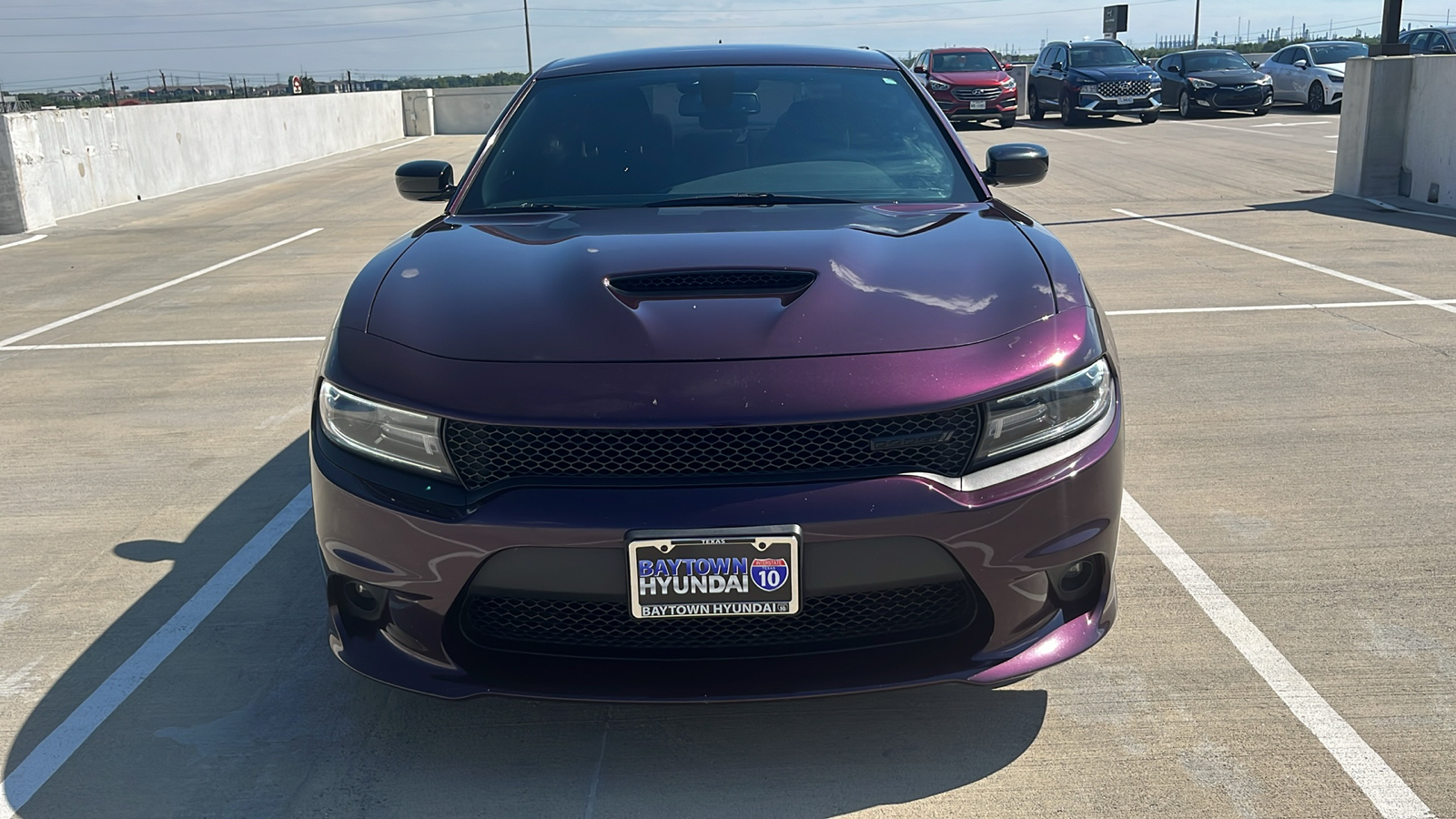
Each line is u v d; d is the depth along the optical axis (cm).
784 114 326
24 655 270
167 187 1523
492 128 337
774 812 205
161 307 732
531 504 194
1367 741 221
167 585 308
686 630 205
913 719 234
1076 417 208
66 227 1185
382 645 214
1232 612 276
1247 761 216
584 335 207
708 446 194
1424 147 1000
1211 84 2142
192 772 221
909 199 292
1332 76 2139
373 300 232
